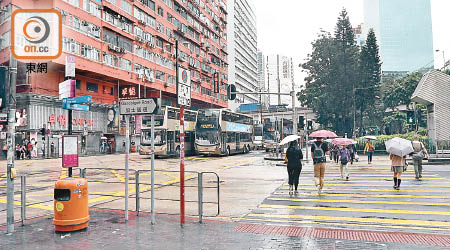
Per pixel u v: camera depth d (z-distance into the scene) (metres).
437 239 5.64
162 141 28.77
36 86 32.16
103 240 5.75
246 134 40.22
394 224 6.73
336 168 19.23
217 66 73.75
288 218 7.31
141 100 6.94
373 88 58.19
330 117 59.66
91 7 35.41
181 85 6.98
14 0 29.91
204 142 30.25
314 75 59.38
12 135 6.41
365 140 32.12
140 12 44.56
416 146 13.51
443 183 12.49
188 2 60.50
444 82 23.27
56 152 33.97
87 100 10.28
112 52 38.69
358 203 8.90
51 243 5.63
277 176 15.75
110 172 18.42
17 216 7.77
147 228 6.48
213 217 7.46
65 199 6.28
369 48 61.53
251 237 5.84
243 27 121.00
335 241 5.57
